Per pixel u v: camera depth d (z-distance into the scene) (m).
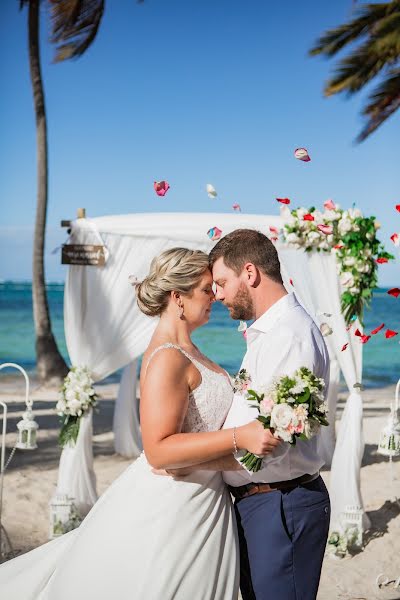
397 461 8.09
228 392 2.65
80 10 16.02
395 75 15.18
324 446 7.77
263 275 2.64
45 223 16.67
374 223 5.38
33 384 17.06
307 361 2.50
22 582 2.71
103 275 5.88
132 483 2.61
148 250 5.84
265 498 2.60
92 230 5.82
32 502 6.46
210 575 2.49
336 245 5.36
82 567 2.51
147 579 2.43
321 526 2.62
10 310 53.84
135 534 2.49
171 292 2.66
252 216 5.80
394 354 29.39
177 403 2.46
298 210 5.35
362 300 5.45
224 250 2.66
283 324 2.57
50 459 8.10
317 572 2.61
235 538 2.62
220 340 33.75
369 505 6.35
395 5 13.85
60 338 34.09
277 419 2.25
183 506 2.51
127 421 8.35
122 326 5.89
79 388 5.71
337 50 14.58
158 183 2.98
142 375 2.61
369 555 5.19
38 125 16.72
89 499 5.75
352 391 5.60
